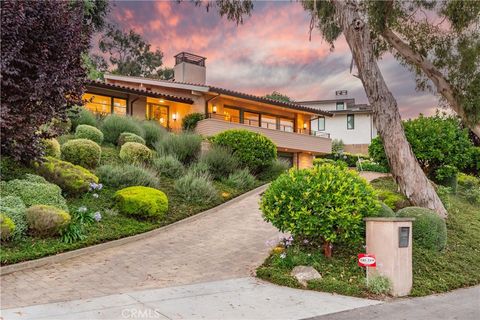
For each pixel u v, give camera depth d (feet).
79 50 30.66
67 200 30.48
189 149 48.62
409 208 28.96
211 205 39.34
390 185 51.57
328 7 47.78
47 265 22.34
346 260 23.53
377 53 50.03
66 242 24.73
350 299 18.90
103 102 69.62
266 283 20.71
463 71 42.14
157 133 55.98
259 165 53.42
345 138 126.82
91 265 22.70
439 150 41.96
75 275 20.74
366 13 45.47
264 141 54.08
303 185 22.72
